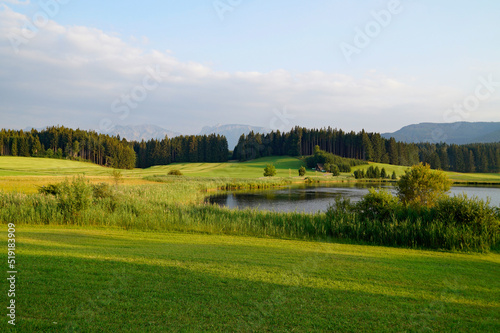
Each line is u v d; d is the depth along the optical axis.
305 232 18.08
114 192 27.22
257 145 149.62
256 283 7.77
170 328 5.29
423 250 14.16
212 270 8.59
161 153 146.00
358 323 5.87
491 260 12.35
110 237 13.96
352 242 16.14
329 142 146.88
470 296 7.56
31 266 7.82
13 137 116.50
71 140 118.31
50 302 5.93
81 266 8.16
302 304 6.60
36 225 17.72
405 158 121.81
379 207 18.55
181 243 13.41
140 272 8.02
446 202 16.94
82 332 4.97
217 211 23.56
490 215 15.47
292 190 64.88
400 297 7.28
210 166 131.62
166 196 38.34
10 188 36.28
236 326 5.51
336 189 67.31
